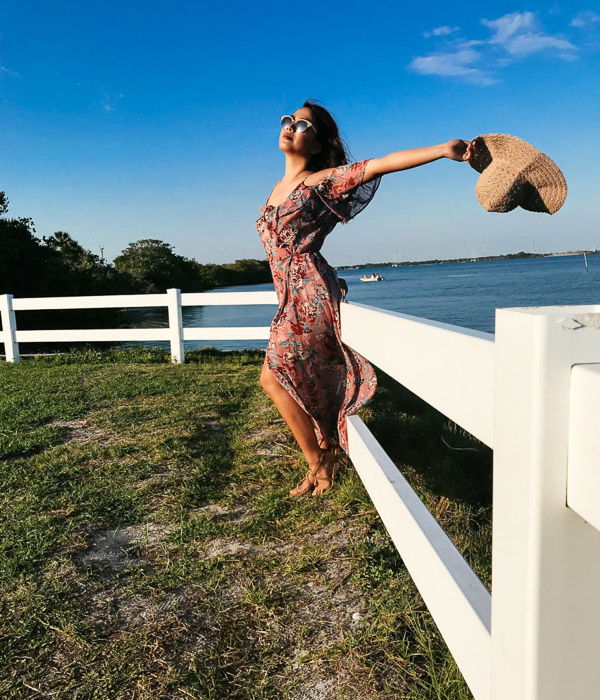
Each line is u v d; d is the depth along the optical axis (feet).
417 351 3.81
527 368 1.97
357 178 7.58
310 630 6.12
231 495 9.89
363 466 6.73
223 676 5.54
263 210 8.85
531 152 3.64
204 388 19.15
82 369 24.16
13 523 8.97
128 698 5.30
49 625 6.37
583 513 1.82
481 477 10.11
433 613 3.83
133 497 9.89
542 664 2.06
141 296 26.45
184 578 7.28
